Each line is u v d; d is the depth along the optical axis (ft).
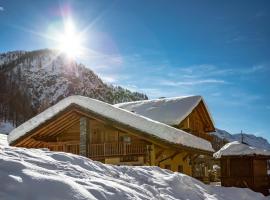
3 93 568.00
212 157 84.84
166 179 30.37
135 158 72.28
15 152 22.20
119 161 73.36
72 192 16.97
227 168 81.92
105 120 68.49
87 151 74.64
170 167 74.69
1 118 461.78
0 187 15.39
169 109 89.51
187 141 66.80
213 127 107.24
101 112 68.90
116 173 27.04
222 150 82.89
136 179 27.94
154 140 64.75
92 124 77.71
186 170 81.71
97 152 74.54
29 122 75.56
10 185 15.75
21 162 18.37
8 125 445.37
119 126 67.36
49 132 78.48
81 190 17.58
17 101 554.05
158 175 30.99
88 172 23.09
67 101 72.38
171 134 64.34
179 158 79.51
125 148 73.00
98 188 19.15
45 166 21.16
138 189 23.89
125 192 20.68
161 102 94.89
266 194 79.77
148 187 26.21
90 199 17.15
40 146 81.46
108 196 18.81
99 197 18.13
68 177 19.31
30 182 16.51
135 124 66.13
